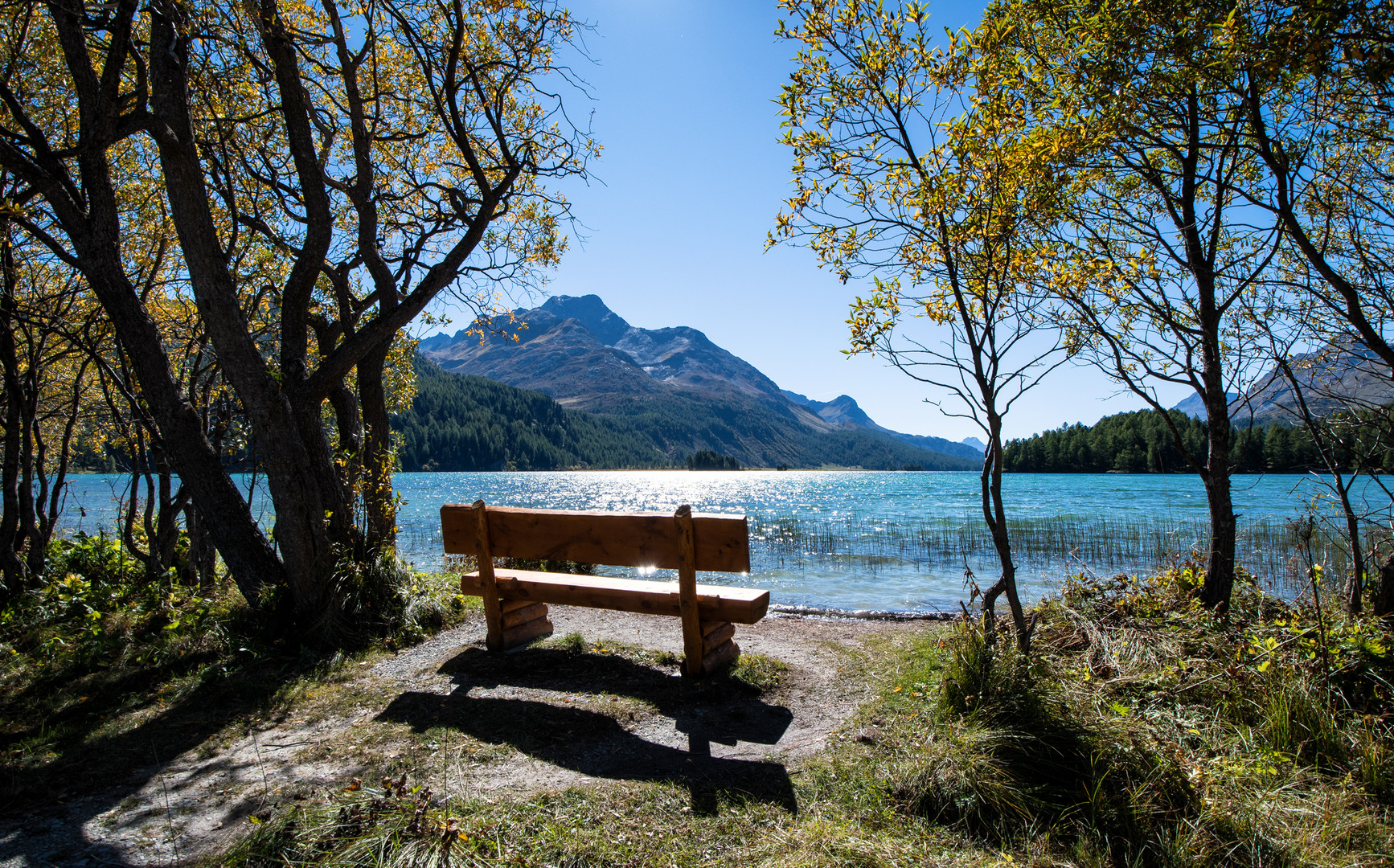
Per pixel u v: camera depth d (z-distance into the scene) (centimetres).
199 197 562
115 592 745
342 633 562
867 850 261
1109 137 515
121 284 570
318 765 353
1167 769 313
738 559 462
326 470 639
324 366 644
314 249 641
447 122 752
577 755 363
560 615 694
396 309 672
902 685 461
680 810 300
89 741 385
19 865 265
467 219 748
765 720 414
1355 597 513
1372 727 383
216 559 1155
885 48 445
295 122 638
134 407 853
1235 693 430
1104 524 2355
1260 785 330
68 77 781
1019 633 472
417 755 361
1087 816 292
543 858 263
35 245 865
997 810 289
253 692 461
